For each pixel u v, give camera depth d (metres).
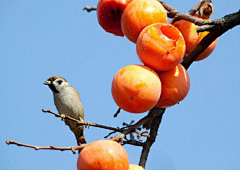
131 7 6.88
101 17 8.02
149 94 6.15
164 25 6.40
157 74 6.47
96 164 5.50
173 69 6.86
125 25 6.94
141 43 6.37
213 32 7.03
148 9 6.71
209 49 7.86
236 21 6.52
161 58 6.26
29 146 5.66
